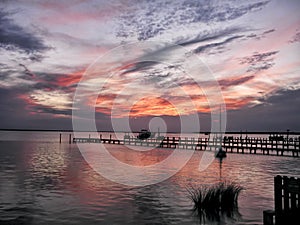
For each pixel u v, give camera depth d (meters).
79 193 12.60
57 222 8.86
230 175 17.84
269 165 23.42
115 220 9.07
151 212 9.85
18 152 33.38
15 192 12.71
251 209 10.17
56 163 23.39
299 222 7.27
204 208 10.31
